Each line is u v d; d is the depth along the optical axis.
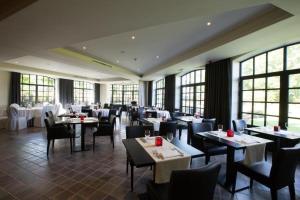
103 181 2.76
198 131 3.60
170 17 2.53
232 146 2.44
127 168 3.04
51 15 2.47
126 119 10.01
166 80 9.25
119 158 3.75
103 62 6.83
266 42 3.75
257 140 2.72
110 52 5.50
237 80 5.29
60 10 2.33
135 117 7.61
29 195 2.36
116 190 2.51
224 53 4.65
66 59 5.41
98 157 3.79
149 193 1.83
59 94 10.82
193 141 3.44
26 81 9.09
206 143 3.27
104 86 14.11
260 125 4.73
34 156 3.81
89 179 2.82
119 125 7.92
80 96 12.81
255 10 2.84
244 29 3.36
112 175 2.96
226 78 5.27
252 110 4.95
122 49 5.17
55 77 10.17
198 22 3.29
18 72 8.29
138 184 2.67
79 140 5.18
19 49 4.20
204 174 1.35
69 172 3.06
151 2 2.13
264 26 2.96
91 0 2.08
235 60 5.17
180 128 5.18
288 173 2.05
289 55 4.10
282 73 4.20
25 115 6.92
